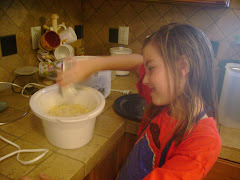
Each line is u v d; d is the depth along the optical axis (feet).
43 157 2.72
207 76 2.14
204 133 2.12
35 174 2.47
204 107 2.28
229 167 3.30
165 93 2.14
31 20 4.38
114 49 5.14
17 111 3.62
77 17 5.52
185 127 2.20
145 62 2.23
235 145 3.21
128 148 3.90
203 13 4.64
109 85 4.07
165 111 2.57
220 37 4.66
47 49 4.52
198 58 2.04
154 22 5.09
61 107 3.24
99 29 5.65
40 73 4.35
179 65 2.02
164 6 4.88
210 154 2.05
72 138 2.80
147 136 2.69
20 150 2.69
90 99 3.22
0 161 2.61
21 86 4.40
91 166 2.85
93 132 3.16
